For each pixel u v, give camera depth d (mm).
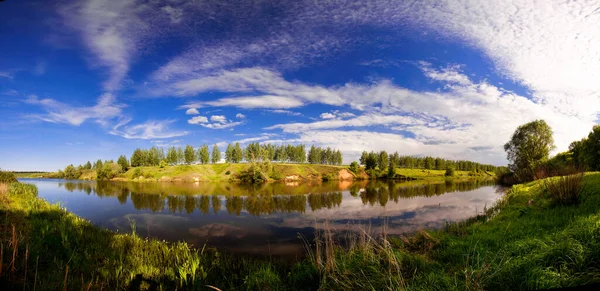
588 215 8602
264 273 8906
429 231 13570
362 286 7094
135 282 8195
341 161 120938
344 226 17938
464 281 6219
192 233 17172
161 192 46031
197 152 107188
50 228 11359
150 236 16422
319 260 8867
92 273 7828
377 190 46250
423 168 126312
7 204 13734
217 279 8961
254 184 69750
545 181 16594
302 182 77188
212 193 44062
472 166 137125
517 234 9188
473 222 15016
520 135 44125
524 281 5590
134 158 110000
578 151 32344
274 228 18250
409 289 6398
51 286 6445
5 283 5969
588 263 5582
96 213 24734
